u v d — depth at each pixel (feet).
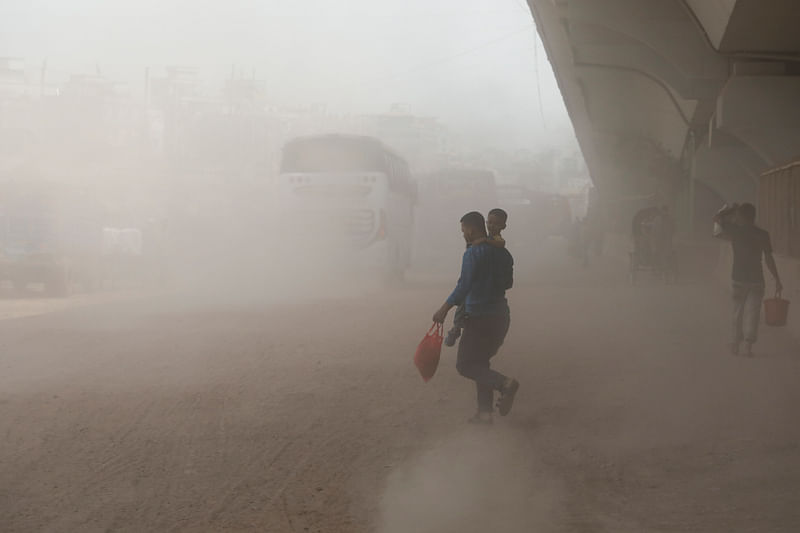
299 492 20.36
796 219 60.08
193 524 17.99
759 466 22.53
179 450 23.98
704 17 61.41
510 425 27.43
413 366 38.42
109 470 21.89
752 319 41.81
